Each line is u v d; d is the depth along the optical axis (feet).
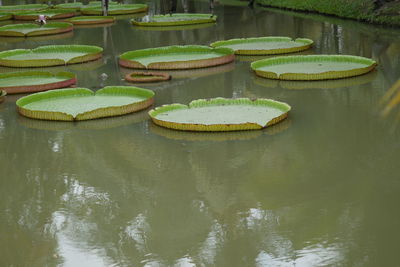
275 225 20.01
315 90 36.50
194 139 28.27
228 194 22.58
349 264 17.34
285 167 24.64
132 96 35.14
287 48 49.37
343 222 19.86
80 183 24.17
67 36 66.18
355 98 34.17
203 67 45.27
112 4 97.30
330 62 43.24
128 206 22.02
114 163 25.93
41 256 18.56
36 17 83.35
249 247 18.70
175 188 23.38
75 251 18.88
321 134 28.14
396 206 20.77
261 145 27.12
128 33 66.95
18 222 21.01
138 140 28.48
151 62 46.88
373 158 25.05
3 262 18.29
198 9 89.81
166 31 67.77
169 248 18.90
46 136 29.58
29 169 25.73
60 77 41.16
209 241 19.25
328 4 71.41
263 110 31.19
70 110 32.63
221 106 32.14
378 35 54.70
